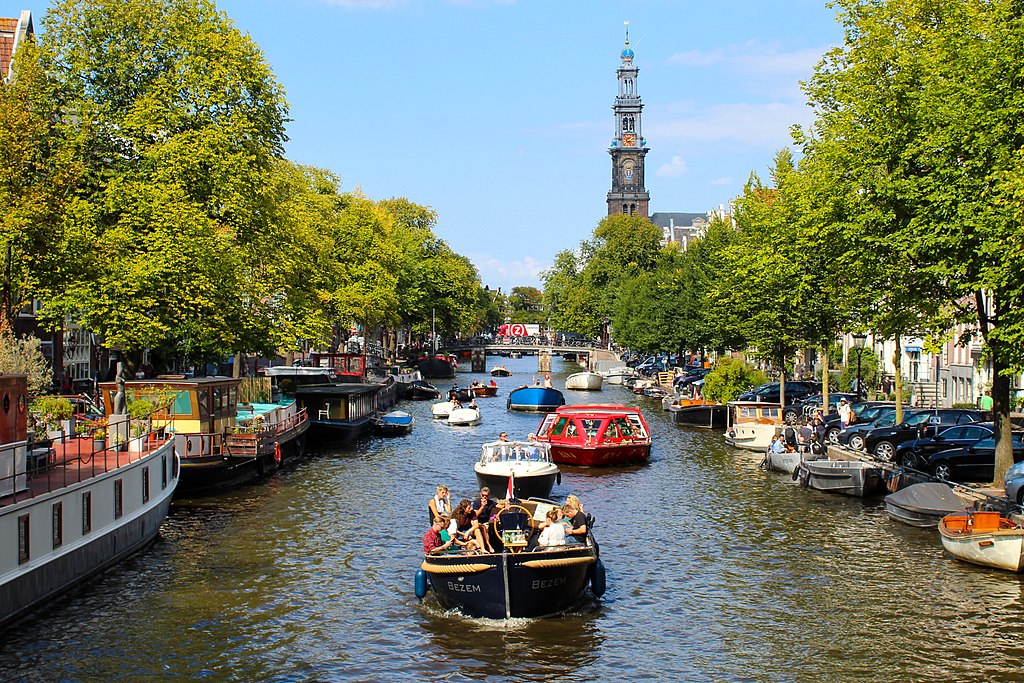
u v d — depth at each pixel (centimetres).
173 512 3503
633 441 4825
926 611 2366
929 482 3331
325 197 8988
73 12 4522
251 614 2359
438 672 2022
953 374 6619
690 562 2855
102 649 2119
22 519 2198
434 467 4706
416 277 12462
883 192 3244
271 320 5356
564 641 2195
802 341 5422
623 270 15388
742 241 6166
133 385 3872
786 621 2320
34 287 3669
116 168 4459
